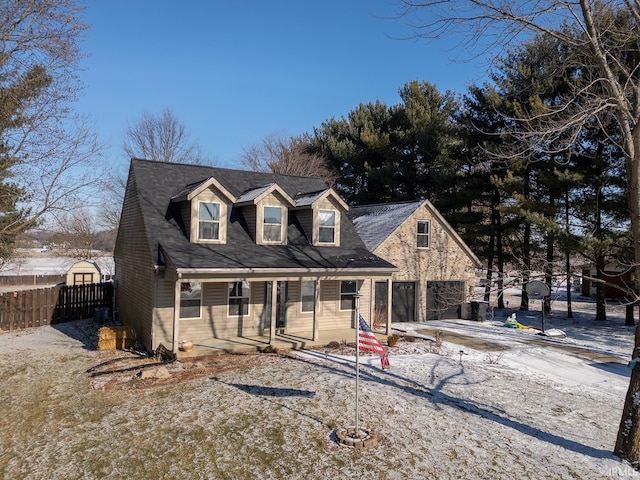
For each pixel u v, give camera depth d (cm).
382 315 2194
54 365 1341
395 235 2236
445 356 1538
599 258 2375
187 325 1561
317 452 830
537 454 852
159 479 736
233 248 1585
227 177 1916
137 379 1202
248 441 865
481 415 1028
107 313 2084
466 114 2877
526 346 1748
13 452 821
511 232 2702
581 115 939
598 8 914
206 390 1124
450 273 2409
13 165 1783
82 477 739
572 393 1220
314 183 2109
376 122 3981
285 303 1769
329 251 1788
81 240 4778
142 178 1722
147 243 1542
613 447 891
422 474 768
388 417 990
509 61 2345
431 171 3419
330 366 1353
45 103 1775
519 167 2248
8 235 2050
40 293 1995
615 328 2288
